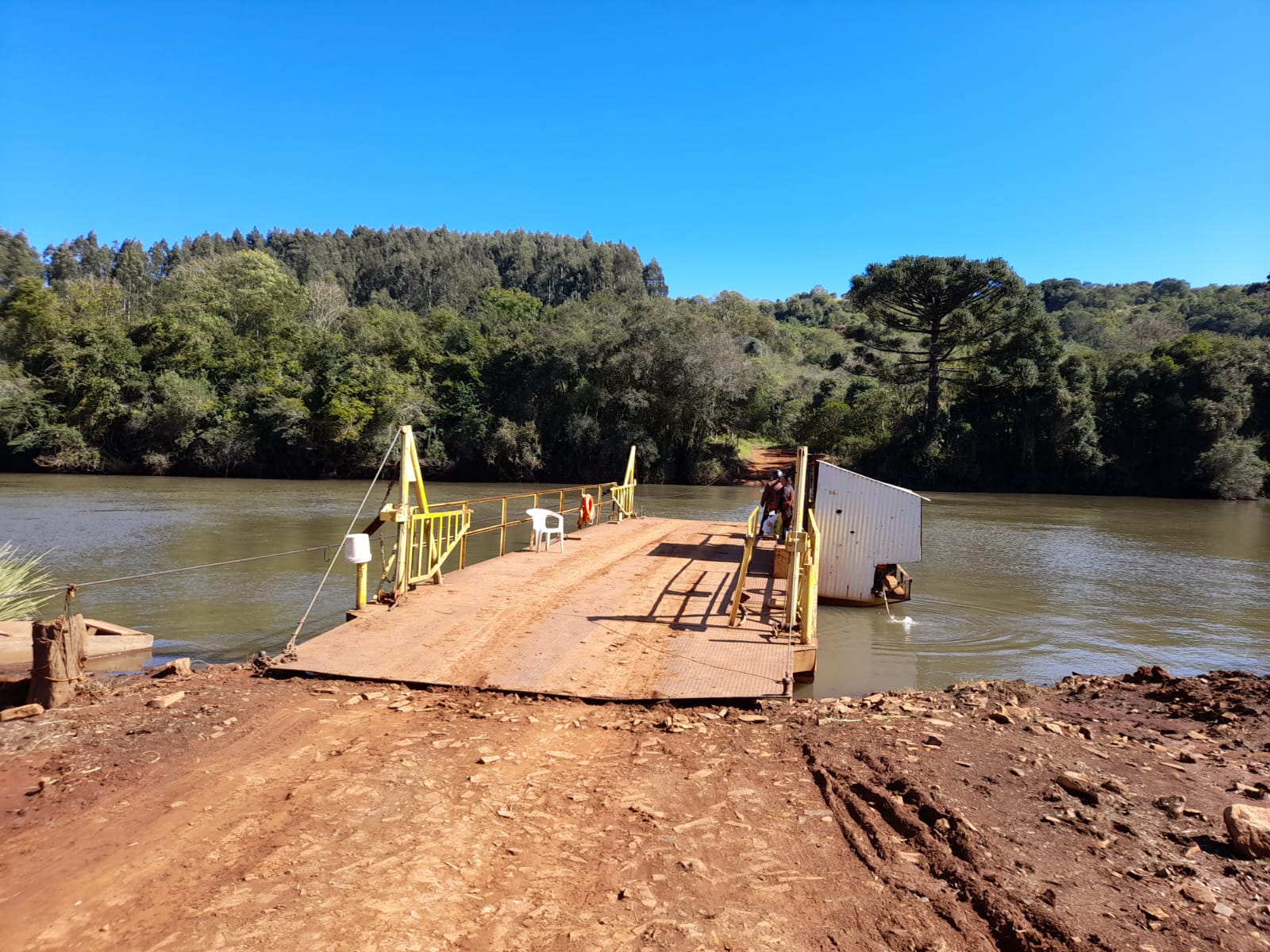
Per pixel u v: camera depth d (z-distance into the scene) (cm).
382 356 4891
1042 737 533
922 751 492
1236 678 707
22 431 4153
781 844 376
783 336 8481
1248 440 4403
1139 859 353
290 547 1691
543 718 555
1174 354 4725
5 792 418
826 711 590
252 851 354
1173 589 1473
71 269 12244
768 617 839
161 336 4575
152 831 373
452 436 4603
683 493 3859
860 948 292
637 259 15512
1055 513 3178
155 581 1297
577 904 320
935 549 1980
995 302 4472
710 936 298
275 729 517
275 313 5391
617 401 4631
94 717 537
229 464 4328
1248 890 327
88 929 295
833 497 1184
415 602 862
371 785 428
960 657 935
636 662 675
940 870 348
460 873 342
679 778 456
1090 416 4416
